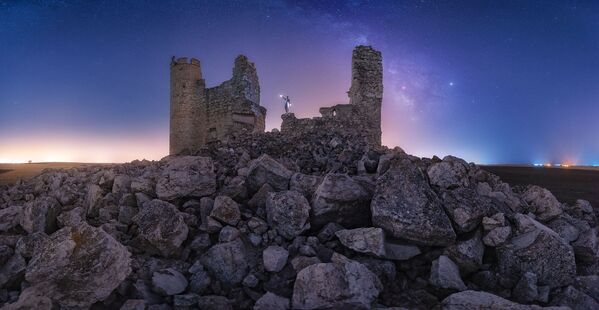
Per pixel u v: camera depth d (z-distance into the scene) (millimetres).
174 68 22641
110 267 4238
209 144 12961
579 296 4648
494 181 8359
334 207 5969
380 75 18781
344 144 11727
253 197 6766
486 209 5766
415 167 6020
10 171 21766
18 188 10852
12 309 3709
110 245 4320
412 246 5406
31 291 3939
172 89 22797
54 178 10344
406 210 5406
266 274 5109
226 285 4992
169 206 5820
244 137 13555
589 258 5844
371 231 5281
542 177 17328
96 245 4250
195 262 5281
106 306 4363
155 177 7852
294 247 5480
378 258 5238
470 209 5613
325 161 10133
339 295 4234
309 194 6691
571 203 10797
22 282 4777
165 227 5480
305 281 4363
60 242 4188
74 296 4078
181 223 5625
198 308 4422
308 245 5387
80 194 7891
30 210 6461
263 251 5246
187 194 6805
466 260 5227
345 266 4508
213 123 21422
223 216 5926
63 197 7492
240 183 7137
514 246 5316
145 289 4617
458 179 6891
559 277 5039
